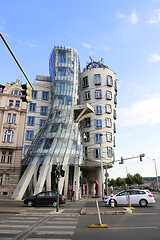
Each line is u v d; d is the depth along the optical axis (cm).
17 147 3741
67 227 845
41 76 4847
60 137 3453
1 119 3794
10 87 4069
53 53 4719
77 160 3234
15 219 1066
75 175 3238
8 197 3259
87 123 4234
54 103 4122
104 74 4534
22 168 3631
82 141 3978
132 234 708
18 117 3894
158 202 2239
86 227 843
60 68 4450
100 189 3894
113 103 4478
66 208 1705
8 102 3925
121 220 1012
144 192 1766
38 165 3141
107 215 1214
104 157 3925
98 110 4259
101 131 4106
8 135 3738
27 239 647
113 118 4441
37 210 1523
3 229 803
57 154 3191
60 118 3806
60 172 1530
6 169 3553
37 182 2891
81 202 2506
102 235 699
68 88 4288
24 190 2895
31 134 4069
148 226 848
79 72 4878
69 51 4697
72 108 4025
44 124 3934
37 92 4459
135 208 1590
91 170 4225
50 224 918
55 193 1928
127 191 1798
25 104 4044
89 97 4400
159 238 646
